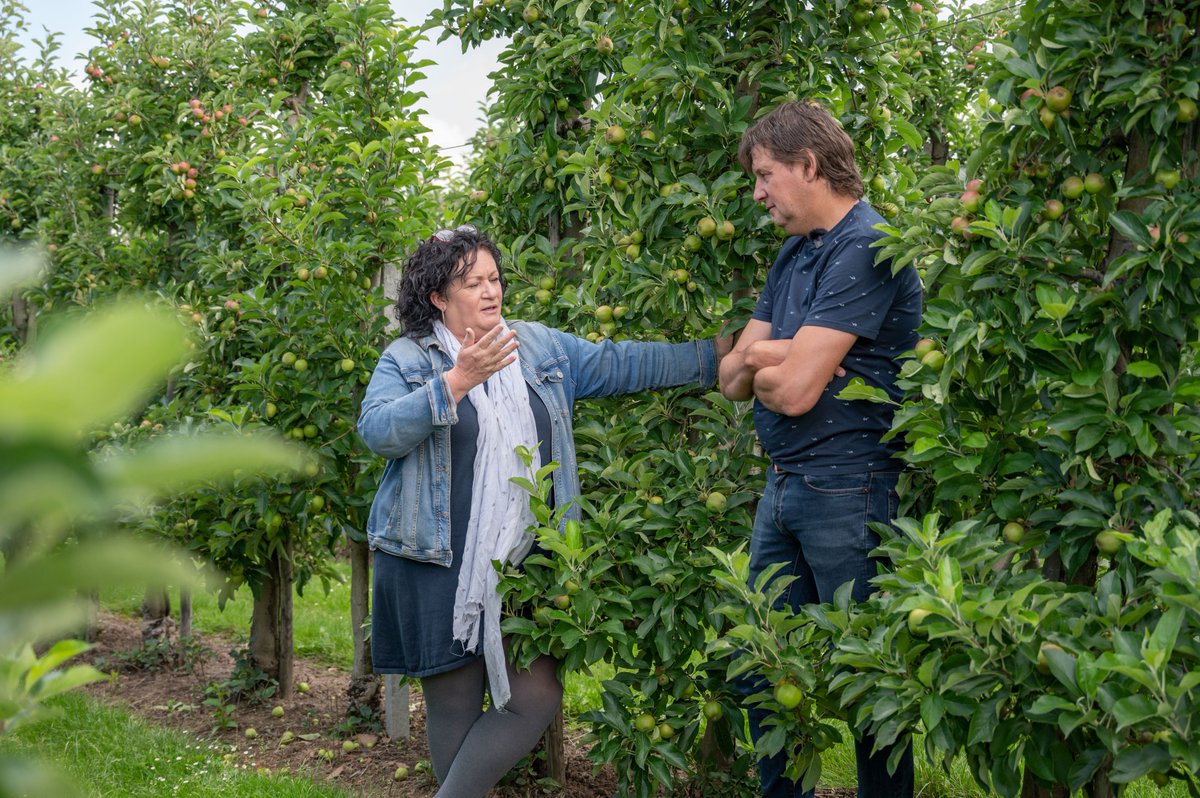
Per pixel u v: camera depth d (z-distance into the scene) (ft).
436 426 8.59
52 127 20.51
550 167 13.12
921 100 17.99
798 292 8.63
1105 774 6.96
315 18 17.89
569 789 12.76
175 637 19.63
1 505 0.79
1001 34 18.03
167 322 0.73
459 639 9.02
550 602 9.52
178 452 0.89
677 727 9.88
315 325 13.85
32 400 0.72
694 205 10.55
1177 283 6.91
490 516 9.00
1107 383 7.04
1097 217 7.84
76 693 15.90
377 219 14.39
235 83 18.53
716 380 10.37
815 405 8.40
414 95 14.76
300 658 19.93
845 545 8.39
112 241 19.69
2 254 0.86
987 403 7.87
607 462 10.64
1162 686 5.52
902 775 8.87
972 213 7.85
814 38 10.81
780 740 8.13
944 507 8.30
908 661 7.10
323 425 13.62
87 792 11.75
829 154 8.30
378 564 9.29
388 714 14.46
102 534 1.10
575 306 11.67
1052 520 7.56
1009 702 6.89
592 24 12.41
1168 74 6.78
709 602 9.85
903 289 8.43
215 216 18.43
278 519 13.83
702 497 10.44
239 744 14.60
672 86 10.75
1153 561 6.11
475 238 9.40
